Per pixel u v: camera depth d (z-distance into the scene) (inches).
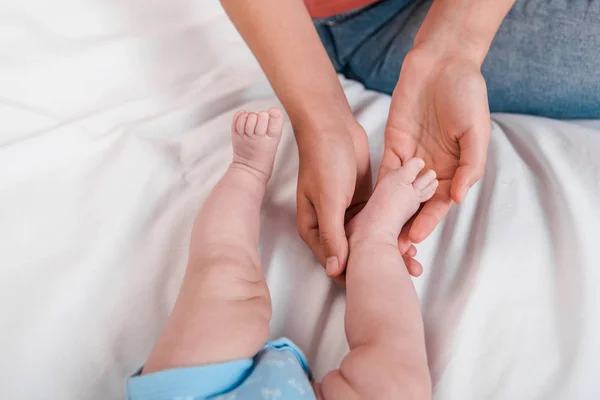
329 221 21.8
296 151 28.0
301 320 22.1
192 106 29.0
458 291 21.8
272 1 25.4
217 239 21.6
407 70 25.9
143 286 21.8
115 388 19.9
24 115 26.7
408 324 19.0
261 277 21.4
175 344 18.3
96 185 24.6
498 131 29.4
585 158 25.2
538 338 20.4
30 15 30.4
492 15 26.7
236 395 17.4
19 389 18.6
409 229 23.4
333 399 17.8
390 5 33.9
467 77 23.7
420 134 25.7
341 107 26.0
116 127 27.5
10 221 22.7
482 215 24.1
